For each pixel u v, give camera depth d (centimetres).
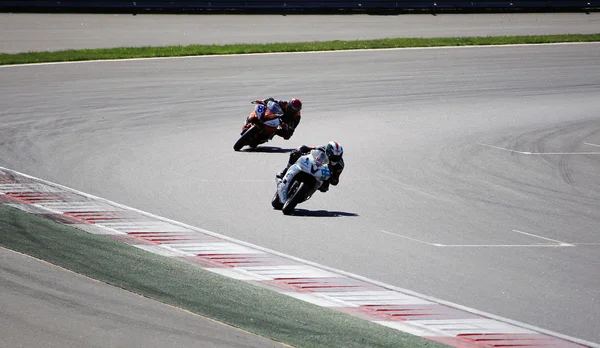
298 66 11638
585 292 3725
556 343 3100
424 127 8138
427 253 4238
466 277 3878
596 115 9175
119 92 9425
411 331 3159
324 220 4812
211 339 2991
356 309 3384
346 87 10288
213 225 4625
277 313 3294
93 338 2964
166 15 17150
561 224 4909
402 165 6431
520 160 6769
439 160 6656
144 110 8456
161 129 7556
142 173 5856
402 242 4416
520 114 9081
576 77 11606
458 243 4434
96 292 3462
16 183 5419
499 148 7238
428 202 5328
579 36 15050
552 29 16288
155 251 4106
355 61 12206
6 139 6800
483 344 3056
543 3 19012
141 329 3067
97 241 4241
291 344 2969
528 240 4544
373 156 6744
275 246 4259
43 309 3234
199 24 16012
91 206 4938
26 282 3553
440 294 3628
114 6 17400
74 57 11656
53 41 13575
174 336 3009
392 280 3791
